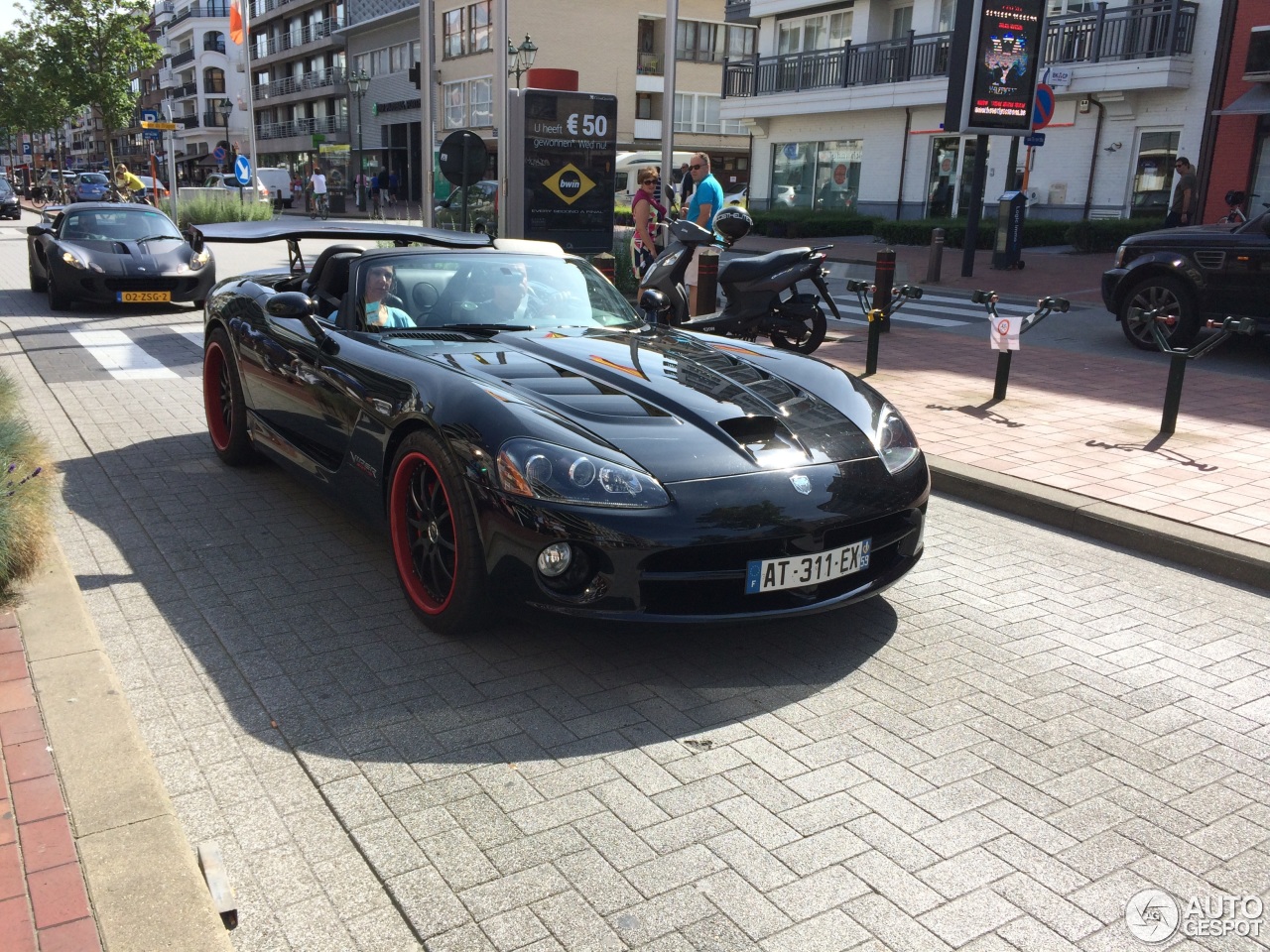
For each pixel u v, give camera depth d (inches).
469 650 136.1
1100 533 190.2
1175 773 111.7
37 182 2015.3
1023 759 113.8
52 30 1254.9
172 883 81.6
